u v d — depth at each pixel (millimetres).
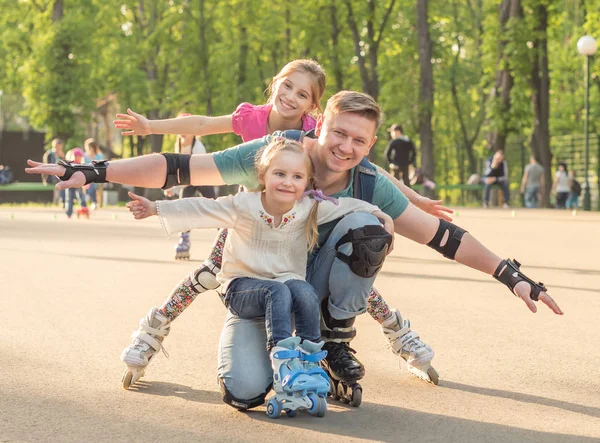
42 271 10969
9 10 52094
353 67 46719
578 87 51844
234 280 4539
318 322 4473
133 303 8227
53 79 47719
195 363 5590
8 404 4523
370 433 4070
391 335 5215
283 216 4461
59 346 6125
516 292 4719
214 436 3982
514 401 4719
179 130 5371
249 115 5453
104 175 4500
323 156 4652
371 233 4496
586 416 4418
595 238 16547
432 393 4895
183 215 4422
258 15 47594
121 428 4105
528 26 36094
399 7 44500
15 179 55219
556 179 37094
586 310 7941
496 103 36500
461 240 4828
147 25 51000
